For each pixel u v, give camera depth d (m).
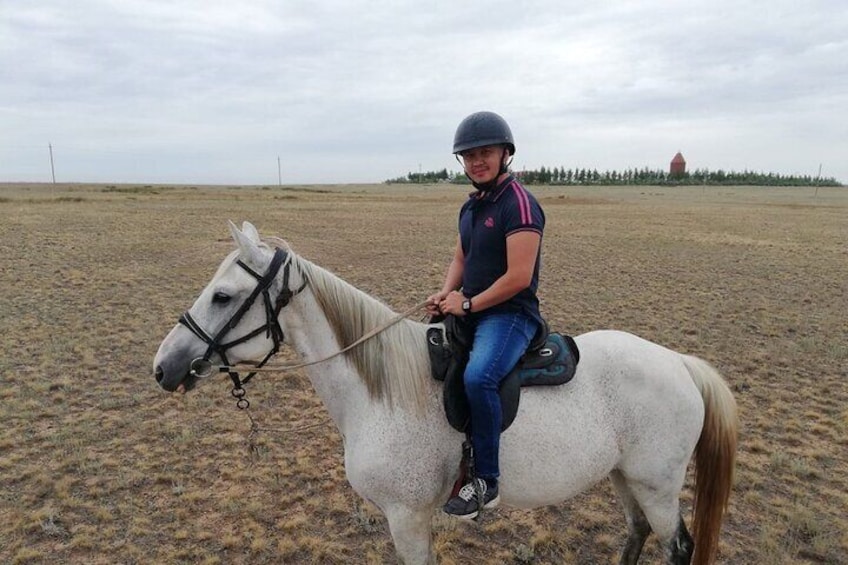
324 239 22.00
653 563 3.87
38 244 18.41
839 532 4.16
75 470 4.95
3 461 4.99
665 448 2.91
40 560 3.82
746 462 5.20
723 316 10.84
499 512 4.42
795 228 28.39
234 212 33.09
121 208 33.84
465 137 2.60
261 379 7.06
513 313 2.71
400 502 2.72
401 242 21.58
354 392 2.77
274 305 2.66
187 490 4.67
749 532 4.22
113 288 12.50
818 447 5.49
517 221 2.55
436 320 3.09
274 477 4.86
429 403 2.71
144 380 7.12
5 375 7.12
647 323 10.23
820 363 8.05
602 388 2.88
